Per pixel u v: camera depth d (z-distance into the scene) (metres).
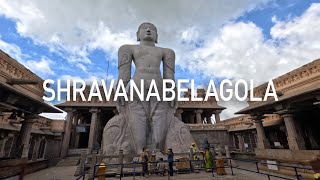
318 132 15.15
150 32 17.45
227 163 15.56
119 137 14.24
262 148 14.75
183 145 14.46
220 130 26.62
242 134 24.97
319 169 6.90
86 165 13.10
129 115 15.09
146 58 16.33
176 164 11.54
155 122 14.77
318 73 12.98
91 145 26.75
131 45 16.91
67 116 27.69
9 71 12.80
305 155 11.05
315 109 13.34
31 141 21.52
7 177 8.23
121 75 15.92
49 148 25.53
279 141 18.80
